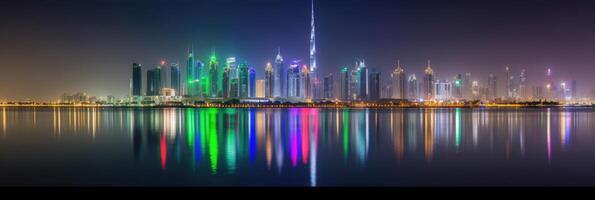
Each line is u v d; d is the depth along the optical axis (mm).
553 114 197375
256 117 160125
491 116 169625
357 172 41344
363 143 65125
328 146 61281
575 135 78938
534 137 74750
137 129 94625
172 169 42938
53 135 79375
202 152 55094
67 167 44375
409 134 80500
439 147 60438
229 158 49906
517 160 48938
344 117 158500
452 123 116188
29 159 49750
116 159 49469
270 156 51406
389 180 37812
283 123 117875
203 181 37469
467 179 38250
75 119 144125
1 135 79438
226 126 105188
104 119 143750
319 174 40469
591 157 51281
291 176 39406
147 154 53500
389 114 195250
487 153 54375
